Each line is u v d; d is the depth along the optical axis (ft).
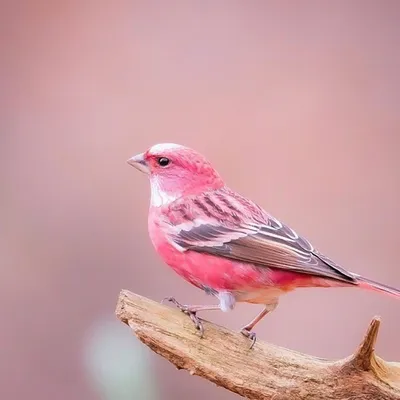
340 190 49.24
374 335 24.57
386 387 25.30
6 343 41.63
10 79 54.49
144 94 53.72
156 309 26.58
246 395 26.27
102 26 56.90
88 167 50.26
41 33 56.44
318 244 47.11
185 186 30.01
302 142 51.03
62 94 53.83
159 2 57.67
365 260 46.50
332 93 53.52
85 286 44.29
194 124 52.11
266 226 28.60
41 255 45.24
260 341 26.55
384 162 50.49
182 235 28.60
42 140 51.65
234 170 50.06
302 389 25.77
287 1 57.98
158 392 27.96
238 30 57.11
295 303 43.04
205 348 26.35
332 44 56.44
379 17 57.62
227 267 28.07
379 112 52.60
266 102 53.06
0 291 43.55
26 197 48.60
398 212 48.49
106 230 46.75
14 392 40.22
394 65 55.36
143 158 30.60
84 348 40.19
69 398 39.93
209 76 54.80
